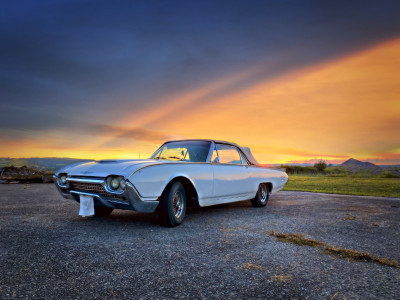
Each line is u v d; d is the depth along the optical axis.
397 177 18.48
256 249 2.97
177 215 4.06
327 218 4.82
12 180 12.74
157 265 2.46
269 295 1.94
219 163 4.93
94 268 2.36
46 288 1.98
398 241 3.43
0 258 2.55
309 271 2.39
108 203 3.71
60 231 3.60
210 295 1.93
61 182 4.30
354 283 2.17
